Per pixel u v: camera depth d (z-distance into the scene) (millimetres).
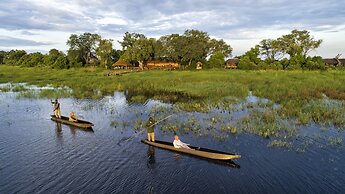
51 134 18656
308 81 42094
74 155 14859
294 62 74375
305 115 21859
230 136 17578
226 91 35688
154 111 25484
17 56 139375
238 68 78312
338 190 11008
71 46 112000
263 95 32844
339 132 18141
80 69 89438
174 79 50812
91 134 18547
